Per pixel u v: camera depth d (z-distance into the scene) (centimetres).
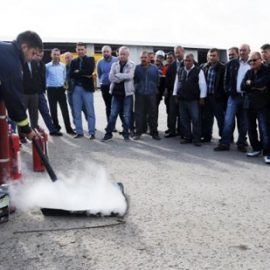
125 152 663
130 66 741
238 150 684
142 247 314
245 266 287
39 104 805
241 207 405
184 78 715
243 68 655
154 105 775
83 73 765
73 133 850
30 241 323
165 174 527
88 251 307
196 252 307
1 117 387
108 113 853
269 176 522
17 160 444
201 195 441
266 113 595
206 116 750
